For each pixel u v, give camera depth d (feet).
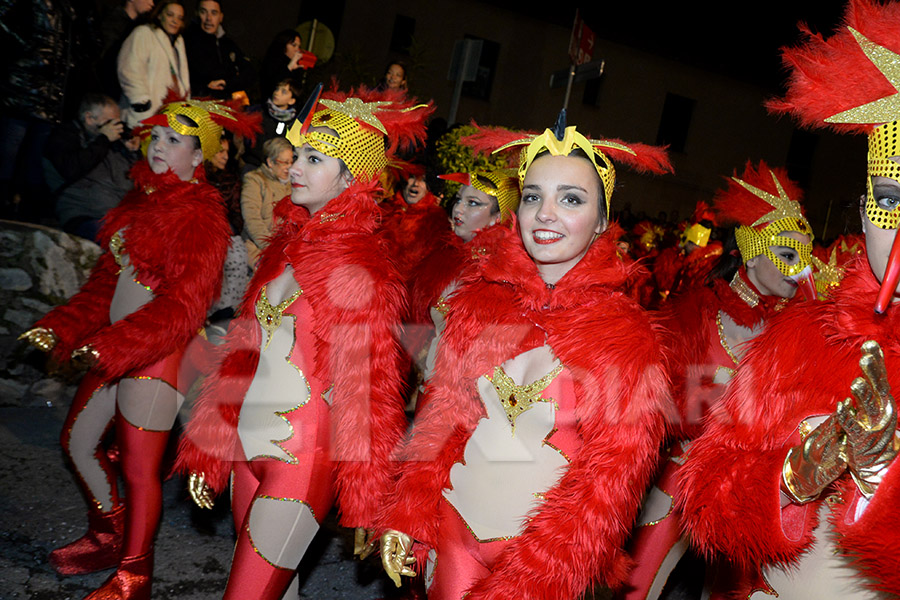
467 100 65.98
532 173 7.26
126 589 9.70
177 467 9.22
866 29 5.35
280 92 21.65
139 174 10.39
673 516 10.03
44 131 20.38
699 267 11.98
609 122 72.33
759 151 77.05
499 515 7.20
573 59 30.55
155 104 20.63
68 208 18.28
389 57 62.03
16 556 10.68
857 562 5.30
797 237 10.80
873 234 5.19
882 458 4.78
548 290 7.26
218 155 18.04
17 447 14.15
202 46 23.34
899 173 5.01
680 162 75.00
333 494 8.26
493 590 6.49
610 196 7.49
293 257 8.50
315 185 8.92
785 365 5.98
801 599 6.04
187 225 9.86
